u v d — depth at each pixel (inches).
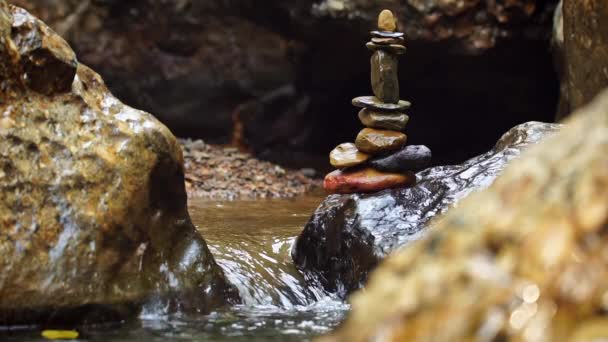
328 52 445.1
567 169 61.3
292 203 348.2
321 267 220.8
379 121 223.0
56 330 166.6
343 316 191.9
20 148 173.3
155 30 477.1
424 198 215.8
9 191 169.5
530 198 61.6
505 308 57.6
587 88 314.7
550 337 55.4
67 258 171.5
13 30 178.4
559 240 57.9
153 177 186.4
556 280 56.9
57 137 178.9
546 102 436.1
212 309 192.4
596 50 304.3
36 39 179.8
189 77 482.6
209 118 488.7
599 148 60.6
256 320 184.4
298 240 229.5
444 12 397.1
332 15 410.3
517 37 402.0
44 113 179.3
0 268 163.9
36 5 462.9
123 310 177.5
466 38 402.0
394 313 61.2
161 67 480.7
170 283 187.0
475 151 474.6
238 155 447.8
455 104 457.7
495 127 463.5
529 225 60.0
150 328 172.2
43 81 181.0
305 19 424.5
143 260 183.5
